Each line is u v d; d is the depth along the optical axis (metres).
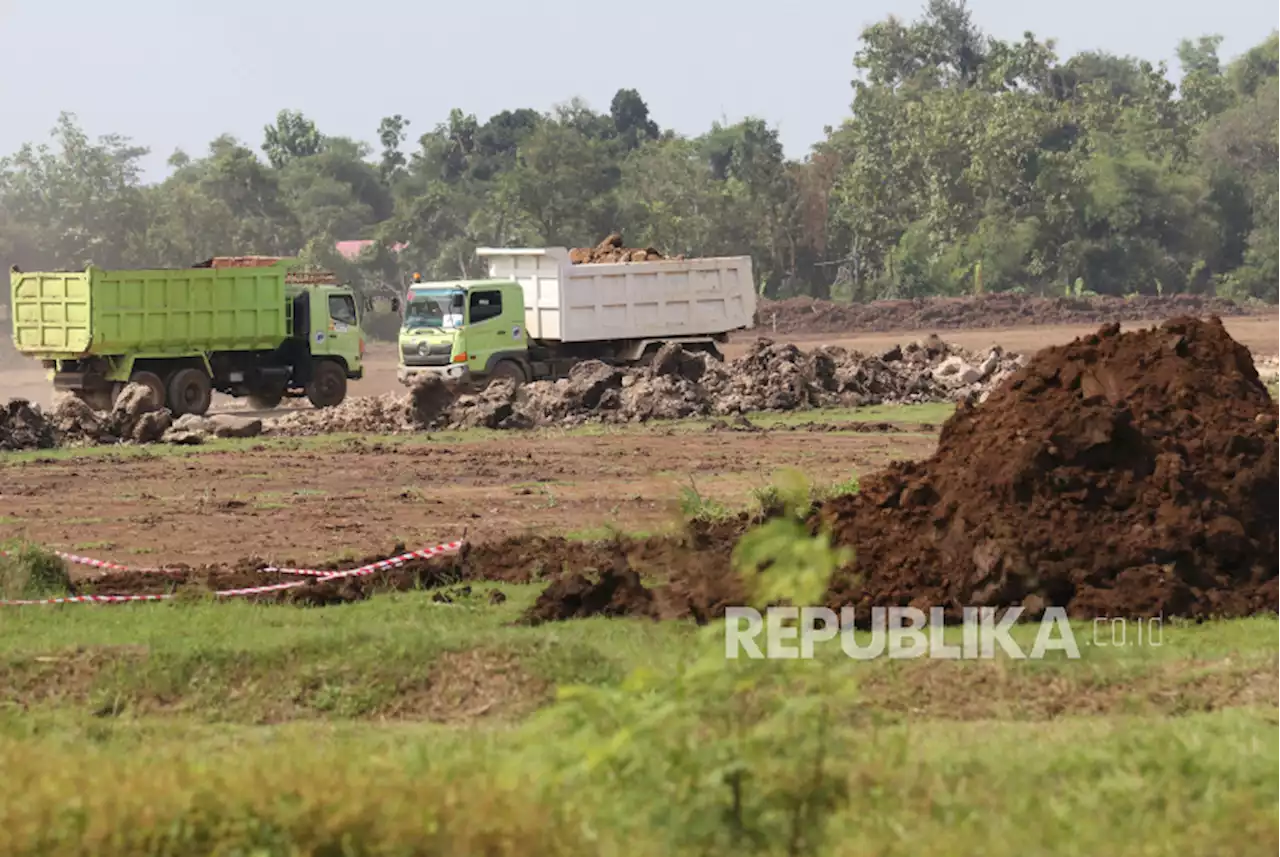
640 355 141.50
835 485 75.44
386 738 36.09
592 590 49.34
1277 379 140.00
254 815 25.97
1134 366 52.34
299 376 141.25
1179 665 40.84
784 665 28.58
